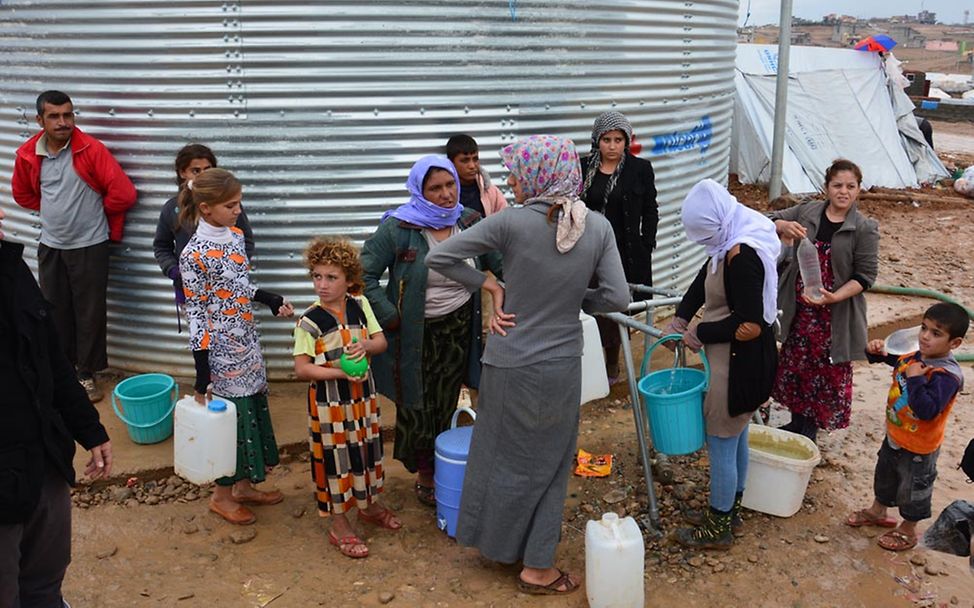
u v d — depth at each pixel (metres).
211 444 3.93
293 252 5.38
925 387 3.72
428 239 4.02
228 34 5.00
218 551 4.04
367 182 5.29
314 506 4.45
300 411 5.28
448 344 4.16
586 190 5.31
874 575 3.87
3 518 2.55
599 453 5.00
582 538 4.16
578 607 3.62
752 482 4.30
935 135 24.05
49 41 5.33
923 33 126.94
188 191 4.13
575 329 3.52
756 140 13.16
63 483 2.85
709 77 6.67
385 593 3.71
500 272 4.20
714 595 3.72
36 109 5.52
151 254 5.50
